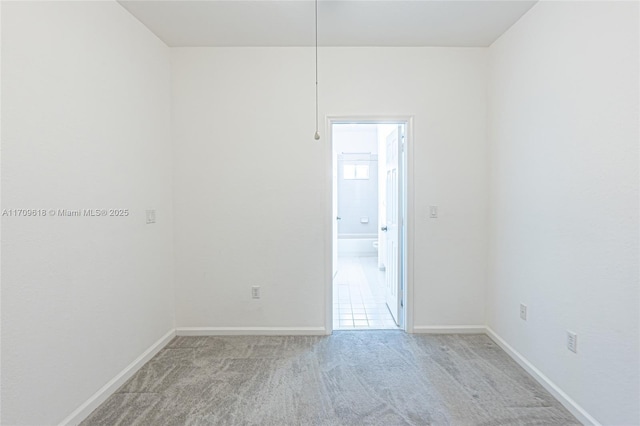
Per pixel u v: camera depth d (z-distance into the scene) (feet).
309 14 7.54
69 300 5.60
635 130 4.70
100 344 6.34
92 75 6.15
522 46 7.52
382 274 16.93
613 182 5.08
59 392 5.39
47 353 5.18
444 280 9.42
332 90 9.23
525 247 7.42
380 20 7.81
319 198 9.34
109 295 6.61
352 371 7.40
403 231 9.87
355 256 21.91
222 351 8.45
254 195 9.32
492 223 9.01
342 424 5.66
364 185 22.02
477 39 8.75
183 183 9.30
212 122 9.23
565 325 6.12
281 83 9.21
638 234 4.68
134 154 7.48
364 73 9.22
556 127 6.35
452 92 9.22
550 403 6.22
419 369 7.48
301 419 5.80
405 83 9.23
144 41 7.94
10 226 4.62
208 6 7.17
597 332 5.39
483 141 9.25
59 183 5.41
